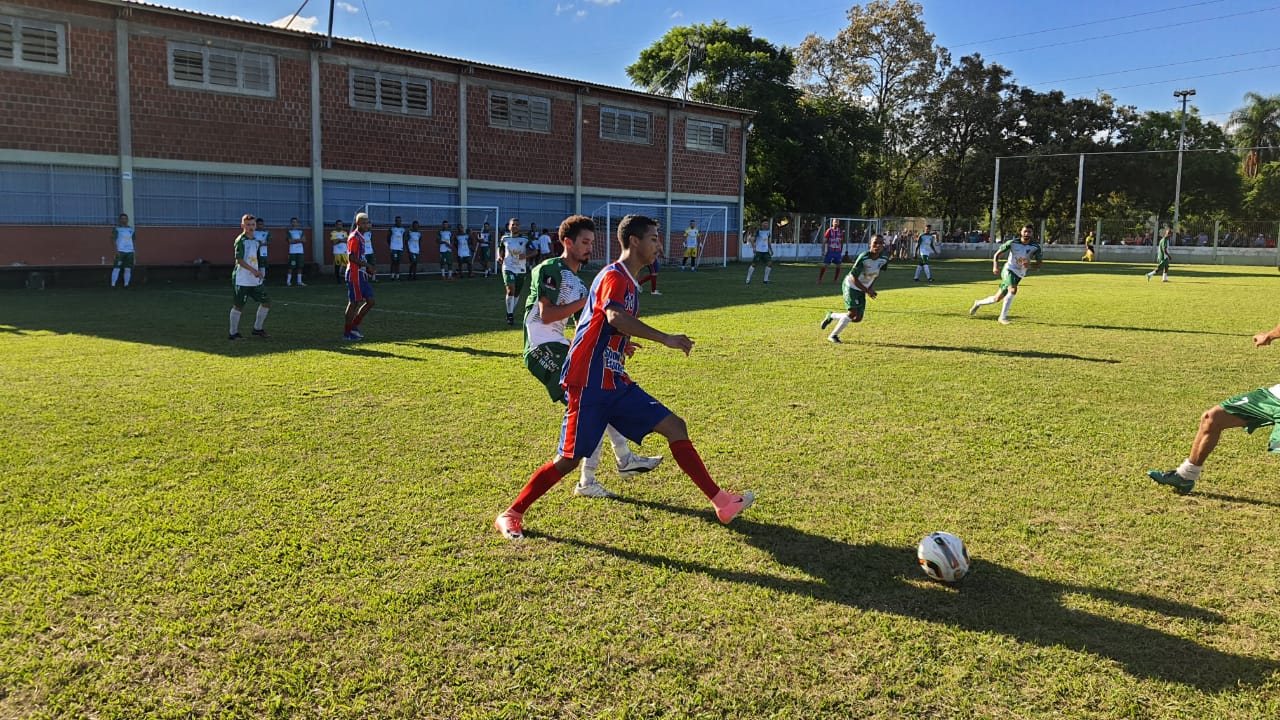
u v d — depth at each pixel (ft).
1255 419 15.21
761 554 13.14
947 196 183.11
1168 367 30.50
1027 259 44.34
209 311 47.03
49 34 63.10
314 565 12.44
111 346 33.22
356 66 80.18
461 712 8.95
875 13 167.53
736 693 9.36
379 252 84.17
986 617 11.15
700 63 141.90
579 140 99.60
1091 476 17.24
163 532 13.56
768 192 147.33
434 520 14.33
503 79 91.81
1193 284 79.97
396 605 11.21
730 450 18.86
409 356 31.63
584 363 13.44
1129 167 161.79
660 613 11.18
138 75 67.36
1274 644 10.53
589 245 16.53
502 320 44.06
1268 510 15.30
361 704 9.03
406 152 84.79
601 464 18.06
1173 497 16.01
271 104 75.00
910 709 9.10
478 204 91.76
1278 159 165.89
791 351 33.65
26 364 28.84
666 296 59.67
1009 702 9.25
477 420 21.40
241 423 20.80
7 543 13.00
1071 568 12.71
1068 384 27.09
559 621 10.89
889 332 40.16
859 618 11.10
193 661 9.86
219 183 73.15
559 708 9.04
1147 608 11.46
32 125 62.85
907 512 15.02
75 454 17.81
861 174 164.66
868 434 20.42
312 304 52.60
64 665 9.70
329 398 23.88
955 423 21.62
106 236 67.21
